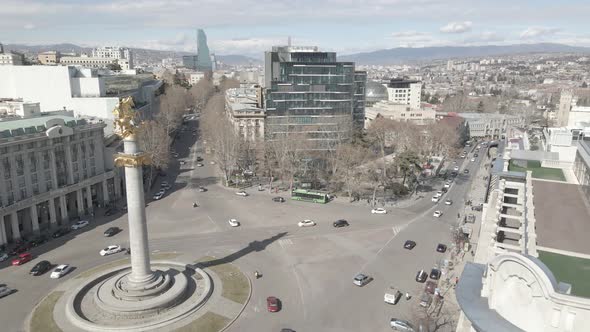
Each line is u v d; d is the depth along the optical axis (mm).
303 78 192000
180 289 79438
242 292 82375
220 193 152125
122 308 72812
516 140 150375
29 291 82188
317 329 71188
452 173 187500
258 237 111000
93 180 131375
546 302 32906
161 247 104000
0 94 173000
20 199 107688
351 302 79562
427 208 138500
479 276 44344
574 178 78000
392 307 78000
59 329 69625
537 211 59094
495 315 36688
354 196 149750
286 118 194500
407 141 198250
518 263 34969
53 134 115188
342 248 104250
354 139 185250
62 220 120125
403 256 99938
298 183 163375
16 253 98812
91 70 178250
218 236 111438
